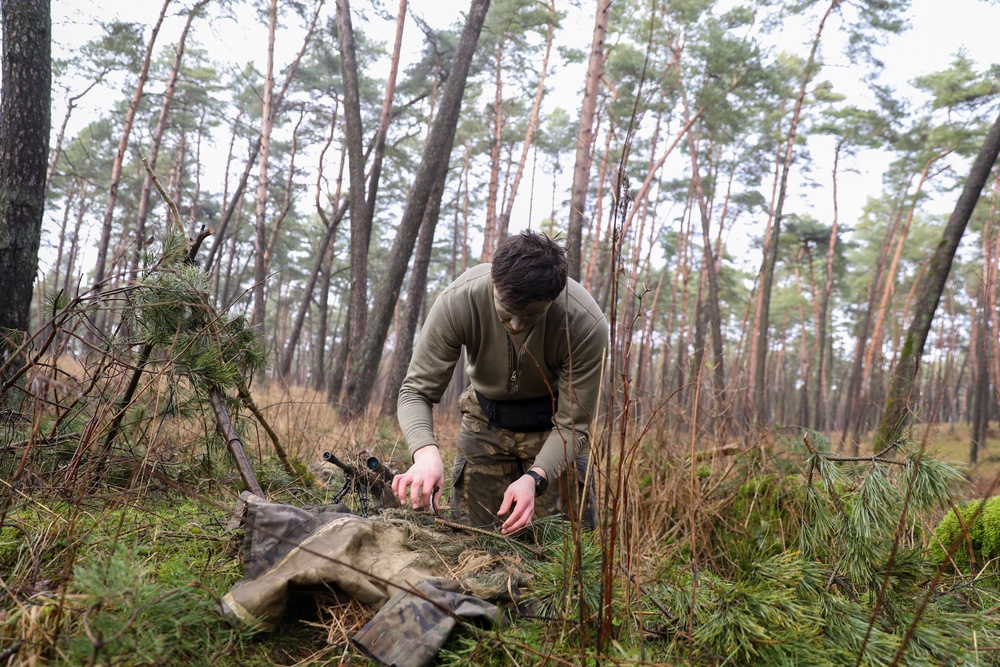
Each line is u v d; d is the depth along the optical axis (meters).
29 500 2.25
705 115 14.52
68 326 2.55
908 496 1.80
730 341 29.44
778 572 2.08
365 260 10.62
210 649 1.65
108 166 22.25
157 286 2.62
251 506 1.97
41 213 4.27
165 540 2.29
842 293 30.17
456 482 2.80
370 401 8.59
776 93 14.86
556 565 1.97
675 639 1.88
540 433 2.68
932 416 1.91
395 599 1.79
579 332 2.30
